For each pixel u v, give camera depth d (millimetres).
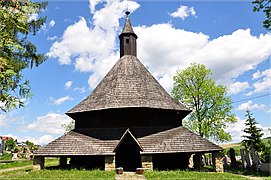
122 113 19984
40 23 19000
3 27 11445
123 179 14078
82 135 19859
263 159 26047
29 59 18312
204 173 16156
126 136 18031
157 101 20516
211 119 31203
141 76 22734
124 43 25094
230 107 31172
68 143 18844
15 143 79000
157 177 14422
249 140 32781
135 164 19328
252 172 22375
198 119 31516
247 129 33656
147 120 19875
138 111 19859
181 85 32531
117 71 23172
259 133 32688
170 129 20391
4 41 11000
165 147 17812
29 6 12016
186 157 20172
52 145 18734
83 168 18469
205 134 30891
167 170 17766
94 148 18172
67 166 19781
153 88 22031
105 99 20500
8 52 11695
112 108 19328
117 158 19547
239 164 27500
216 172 17312
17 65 16062
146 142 18281
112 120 19984
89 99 21750
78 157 19797
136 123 19703
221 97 31375
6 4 11211
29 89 11578
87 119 20781
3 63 10625
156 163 19125
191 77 32062
